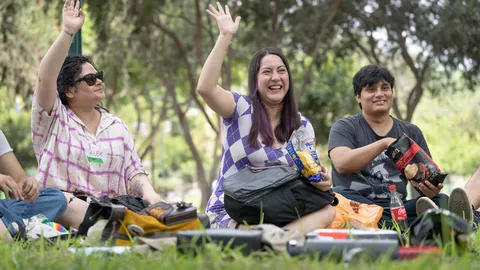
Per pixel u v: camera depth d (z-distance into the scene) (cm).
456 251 429
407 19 1983
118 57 2253
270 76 645
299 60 2336
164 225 497
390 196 703
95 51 2242
